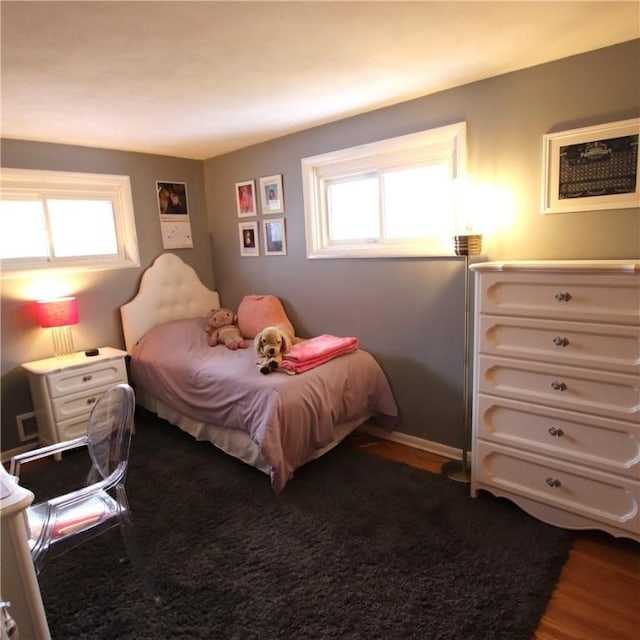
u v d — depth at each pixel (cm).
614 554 191
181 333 354
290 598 173
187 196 399
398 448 299
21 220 310
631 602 166
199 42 175
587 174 211
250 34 171
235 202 386
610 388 184
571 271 185
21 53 175
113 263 354
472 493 233
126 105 246
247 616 166
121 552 205
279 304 362
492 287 209
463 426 264
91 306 344
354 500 236
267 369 261
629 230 204
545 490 207
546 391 201
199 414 289
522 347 205
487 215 245
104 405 196
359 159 299
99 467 199
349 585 178
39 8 143
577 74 207
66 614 171
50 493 258
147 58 187
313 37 177
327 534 210
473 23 172
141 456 298
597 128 205
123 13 150
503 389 212
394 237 296
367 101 264
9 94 220
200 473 272
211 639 157
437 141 258
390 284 295
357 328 319
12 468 191
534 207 229
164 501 243
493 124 236
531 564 185
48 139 309
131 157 359
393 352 301
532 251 233
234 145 360
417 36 181
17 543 111
